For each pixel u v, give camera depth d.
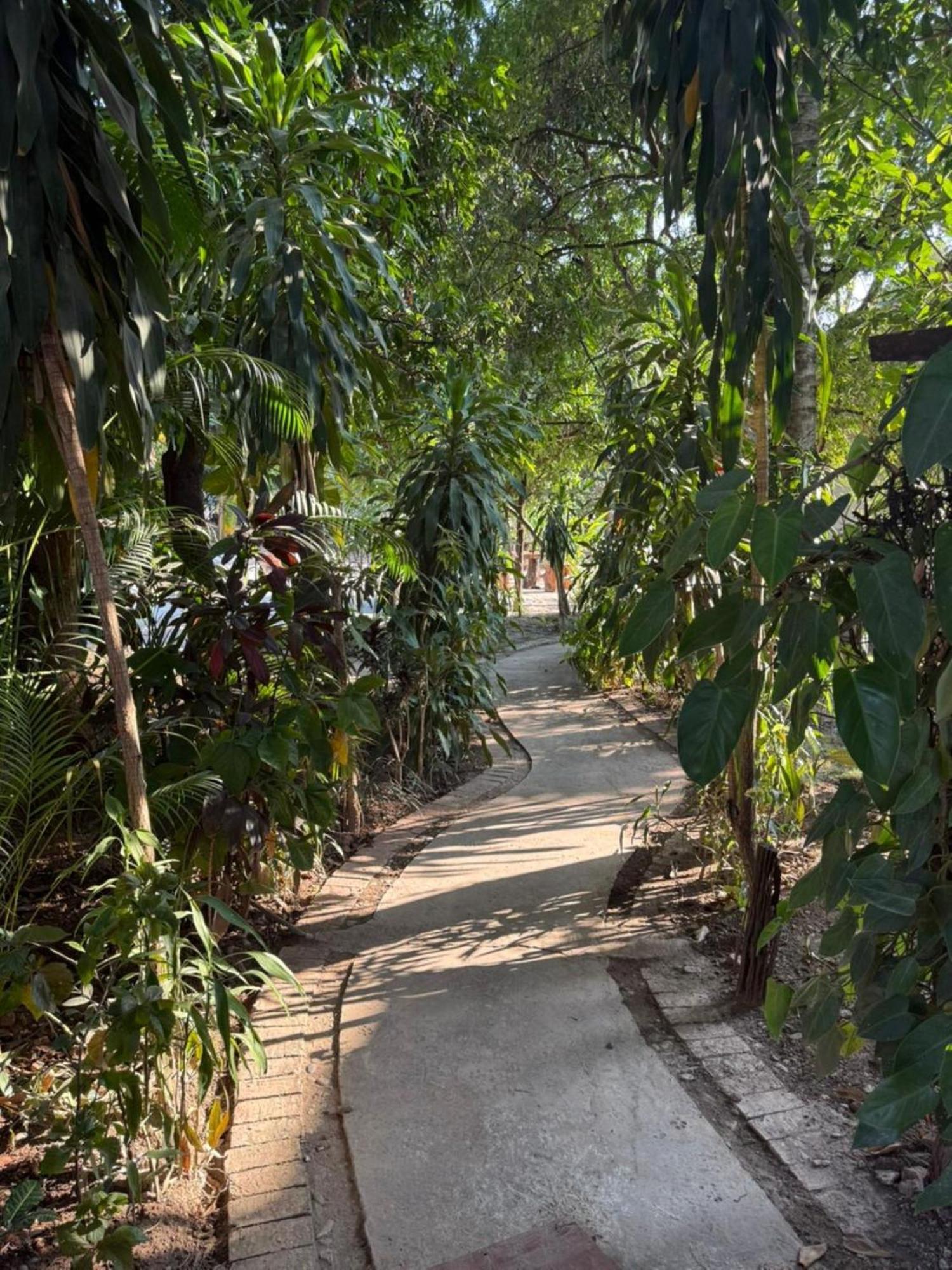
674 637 2.88
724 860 3.09
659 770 4.64
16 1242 1.62
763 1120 1.92
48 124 1.52
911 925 1.61
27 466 2.26
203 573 2.79
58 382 1.68
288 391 2.89
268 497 3.84
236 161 3.14
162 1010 1.59
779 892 2.33
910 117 3.33
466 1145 1.86
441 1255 1.57
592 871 3.33
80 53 1.68
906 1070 1.38
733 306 2.16
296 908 3.07
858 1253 1.56
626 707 6.11
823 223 3.87
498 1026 2.32
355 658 4.41
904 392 1.89
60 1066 1.98
